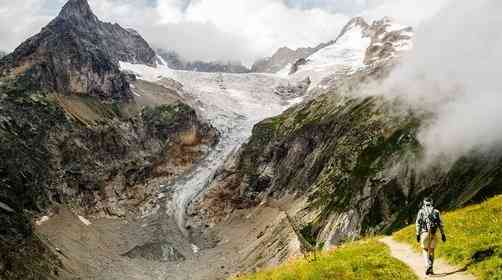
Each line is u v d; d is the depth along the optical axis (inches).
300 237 5506.9
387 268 1018.1
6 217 5703.7
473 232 1130.0
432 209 959.6
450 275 899.4
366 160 7057.1
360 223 5935.0
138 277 6889.8
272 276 1176.8
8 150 7844.5
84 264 6835.6
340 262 1104.8
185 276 6988.2
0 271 4626.0
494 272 833.5
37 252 5753.0
